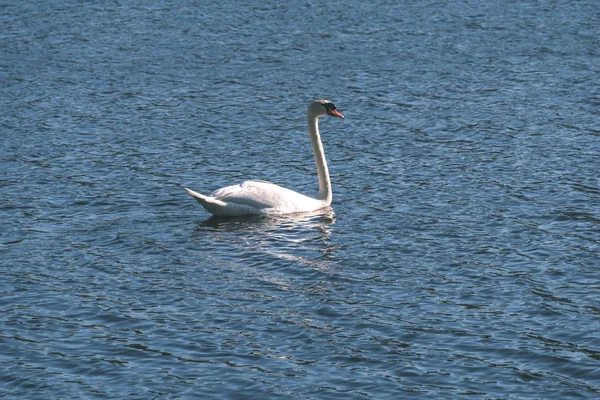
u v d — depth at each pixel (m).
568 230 20.81
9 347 15.82
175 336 16.16
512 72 34.75
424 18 41.97
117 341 16.02
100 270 18.95
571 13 42.31
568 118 29.53
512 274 18.55
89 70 35.53
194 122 29.98
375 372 14.97
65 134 28.70
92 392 14.49
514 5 43.72
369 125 29.50
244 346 15.80
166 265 19.17
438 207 22.45
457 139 27.92
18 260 19.47
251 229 21.17
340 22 41.59
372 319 16.72
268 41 39.16
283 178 25.17
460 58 36.59
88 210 22.61
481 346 15.74
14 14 42.84
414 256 19.53
